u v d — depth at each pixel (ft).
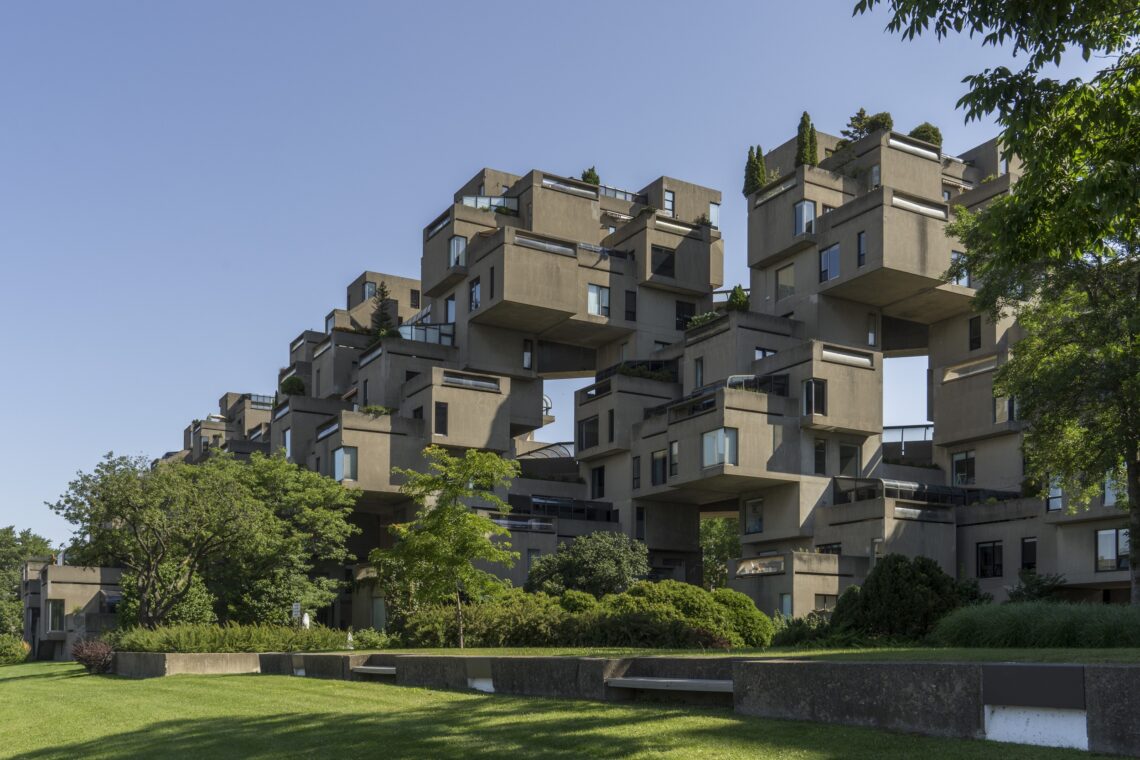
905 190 188.85
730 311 194.29
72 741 50.83
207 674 96.32
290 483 167.22
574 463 228.22
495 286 207.10
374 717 48.83
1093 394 100.42
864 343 196.75
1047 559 151.64
